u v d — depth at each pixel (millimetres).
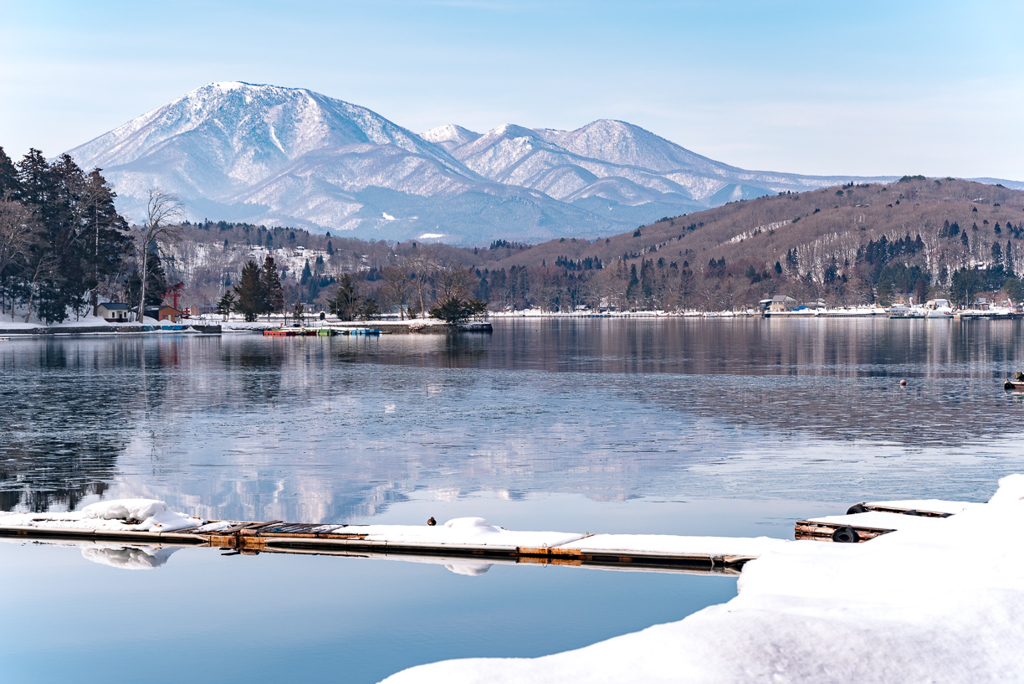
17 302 165125
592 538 19922
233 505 25922
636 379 67625
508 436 38938
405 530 21031
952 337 150625
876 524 19078
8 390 59219
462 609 16328
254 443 37156
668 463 32188
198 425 42594
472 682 10031
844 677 9773
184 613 16375
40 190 172750
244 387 61750
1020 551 14188
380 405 50781
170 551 20750
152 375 71500
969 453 34125
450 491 27734
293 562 19750
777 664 9992
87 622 15984
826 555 16219
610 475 30094
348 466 31938
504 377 70062
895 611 11906
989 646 10531
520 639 14875
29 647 14773
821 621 11031
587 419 44469
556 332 187125
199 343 130625
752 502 25953
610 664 10227
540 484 28703
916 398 53562
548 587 17562
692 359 92312
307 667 13867
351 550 20453
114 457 33844
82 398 54500
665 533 22438
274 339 147125
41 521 22281
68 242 167625
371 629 15438
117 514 22172
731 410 47844
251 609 16531
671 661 10133
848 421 43312
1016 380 58625
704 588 17359
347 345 126000
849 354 100438
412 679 10266
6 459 33375
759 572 15383
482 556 19891
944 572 13891
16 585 18141
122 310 180000
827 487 27922
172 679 13422
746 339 145625
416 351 109750
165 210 181125
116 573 19000
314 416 45906
